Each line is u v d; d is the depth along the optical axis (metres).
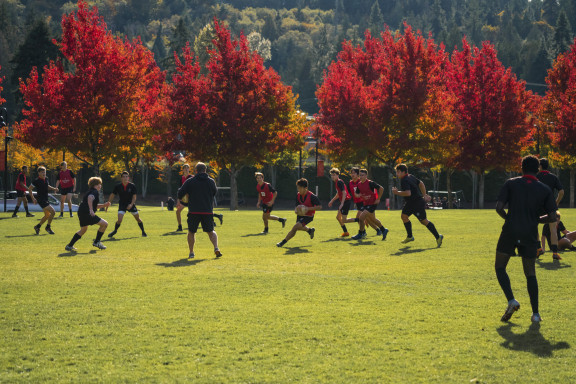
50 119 56.84
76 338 8.99
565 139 66.81
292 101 65.50
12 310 10.78
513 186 10.55
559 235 20.05
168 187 105.56
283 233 27.64
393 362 7.85
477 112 67.12
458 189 93.81
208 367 7.66
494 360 7.93
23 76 101.31
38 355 8.16
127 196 25.92
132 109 58.81
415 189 21.48
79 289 12.90
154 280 14.09
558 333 9.22
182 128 63.47
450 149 62.78
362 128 62.31
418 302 11.51
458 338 8.98
